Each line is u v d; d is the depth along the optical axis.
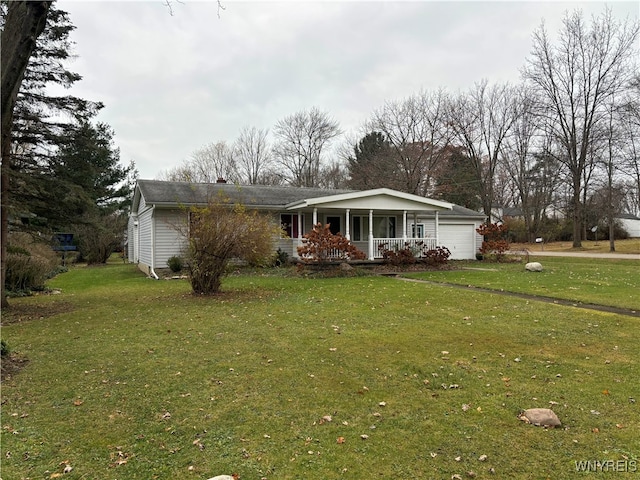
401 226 22.59
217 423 3.54
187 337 6.39
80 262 28.33
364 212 21.08
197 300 9.88
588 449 3.04
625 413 3.61
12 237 13.01
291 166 44.47
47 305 9.63
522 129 36.00
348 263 16.95
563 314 7.68
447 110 35.56
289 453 3.04
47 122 9.23
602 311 7.95
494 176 38.91
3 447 3.15
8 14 5.44
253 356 5.38
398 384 4.38
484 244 22.45
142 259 20.44
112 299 10.41
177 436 3.32
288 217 19.84
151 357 5.39
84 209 10.02
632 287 10.95
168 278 15.28
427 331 6.56
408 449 3.08
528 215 40.66
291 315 7.91
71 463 2.94
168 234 17.31
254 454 3.04
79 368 4.99
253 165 46.12
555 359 5.13
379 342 5.95
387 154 37.00
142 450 3.11
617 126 28.78
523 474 2.74
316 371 4.79
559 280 12.75
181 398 4.07
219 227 10.81
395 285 12.29
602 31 29.69
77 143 9.63
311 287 11.99
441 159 36.06
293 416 3.65
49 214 9.59
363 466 2.86
